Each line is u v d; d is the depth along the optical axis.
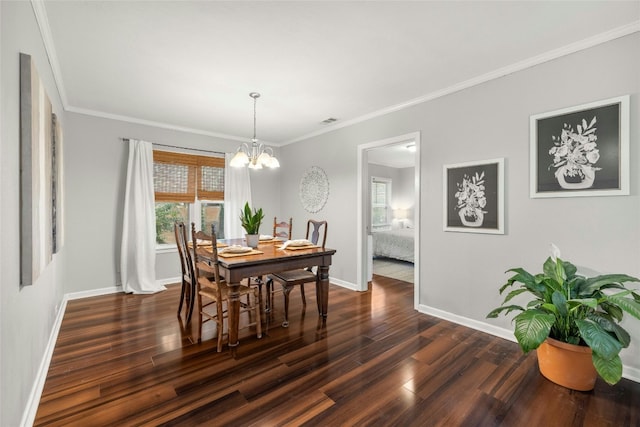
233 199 4.86
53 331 2.48
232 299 2.38
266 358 2.22
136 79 2.79
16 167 1.38
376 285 4.39
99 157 3.78
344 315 3.13
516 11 1.84
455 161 2.94
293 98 3.27
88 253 3.72
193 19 1.91
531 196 2.42
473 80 2.77
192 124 4.26
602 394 1.80
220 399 1.74
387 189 8.01
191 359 2.20
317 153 4.73
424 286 3.21
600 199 2.10
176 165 4.39
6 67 1.24
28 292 1.60
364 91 3.07
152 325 2.82
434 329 2.77
